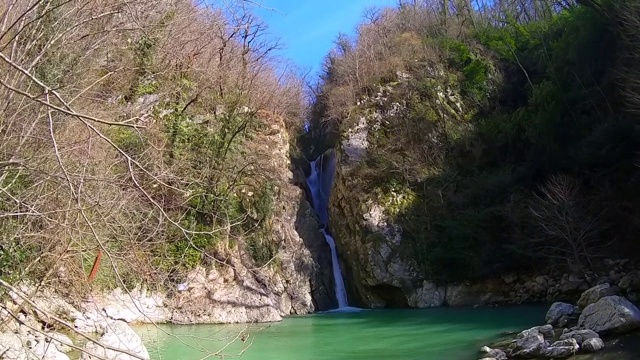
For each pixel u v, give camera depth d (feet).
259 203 68.49
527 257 65.51
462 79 91.81
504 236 67.41
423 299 70.85
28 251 25.89
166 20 42.04
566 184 60.08
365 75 93.71
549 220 61.16
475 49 95.55
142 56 50.19
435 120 85.66
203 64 67.92
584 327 33.83
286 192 79.20
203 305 58.34
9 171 19.72
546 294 62.39
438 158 81.97
